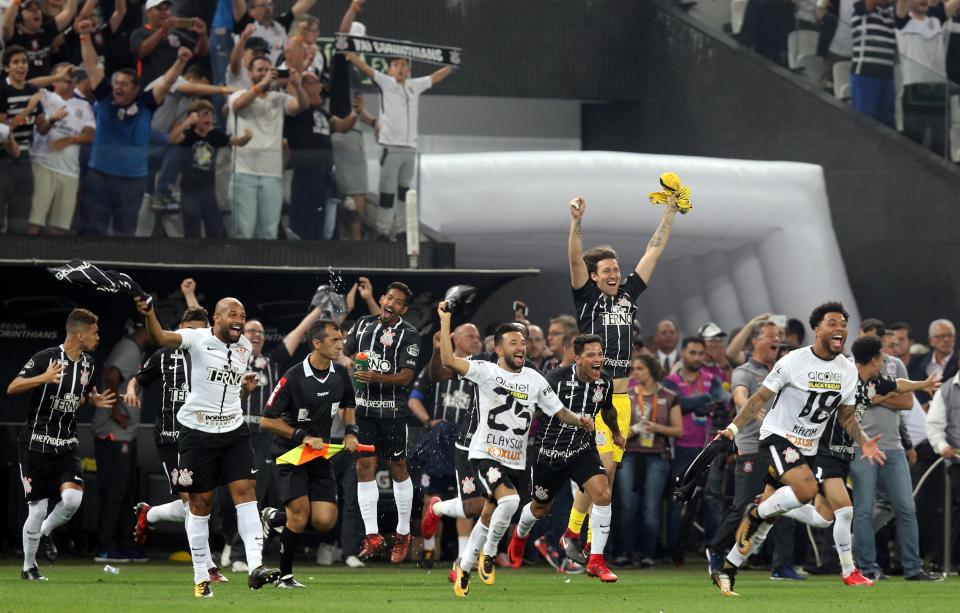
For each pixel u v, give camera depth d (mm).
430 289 49500
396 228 51375
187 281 41406
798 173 61781
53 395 36594
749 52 70750
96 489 51406
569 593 34125
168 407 38438
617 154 58875
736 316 64000
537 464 35562
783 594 34906
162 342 30188
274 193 50281
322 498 34562
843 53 67125
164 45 53156
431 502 41656
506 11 76062
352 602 29812
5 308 47375
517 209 56906
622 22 77688
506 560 46750
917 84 64875
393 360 40125
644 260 38094
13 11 50938
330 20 72000
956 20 68250
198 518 31141
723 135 71688
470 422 37500
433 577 39969
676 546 47469
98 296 47719
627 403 38312
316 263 50594
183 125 49500
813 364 33656
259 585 31766
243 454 31484
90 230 48750
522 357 32688
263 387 43719
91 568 43062
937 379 41281
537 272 48906
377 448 40312
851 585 38750
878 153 65812
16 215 48156
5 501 50469
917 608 30516
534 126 80125
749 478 40906
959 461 45031
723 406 47844
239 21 56031
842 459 39000
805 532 47469
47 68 51469
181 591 33094
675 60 75000
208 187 49656
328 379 34750
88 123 48969
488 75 75938
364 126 51250
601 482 35438
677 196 38000
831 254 61719
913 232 64500
